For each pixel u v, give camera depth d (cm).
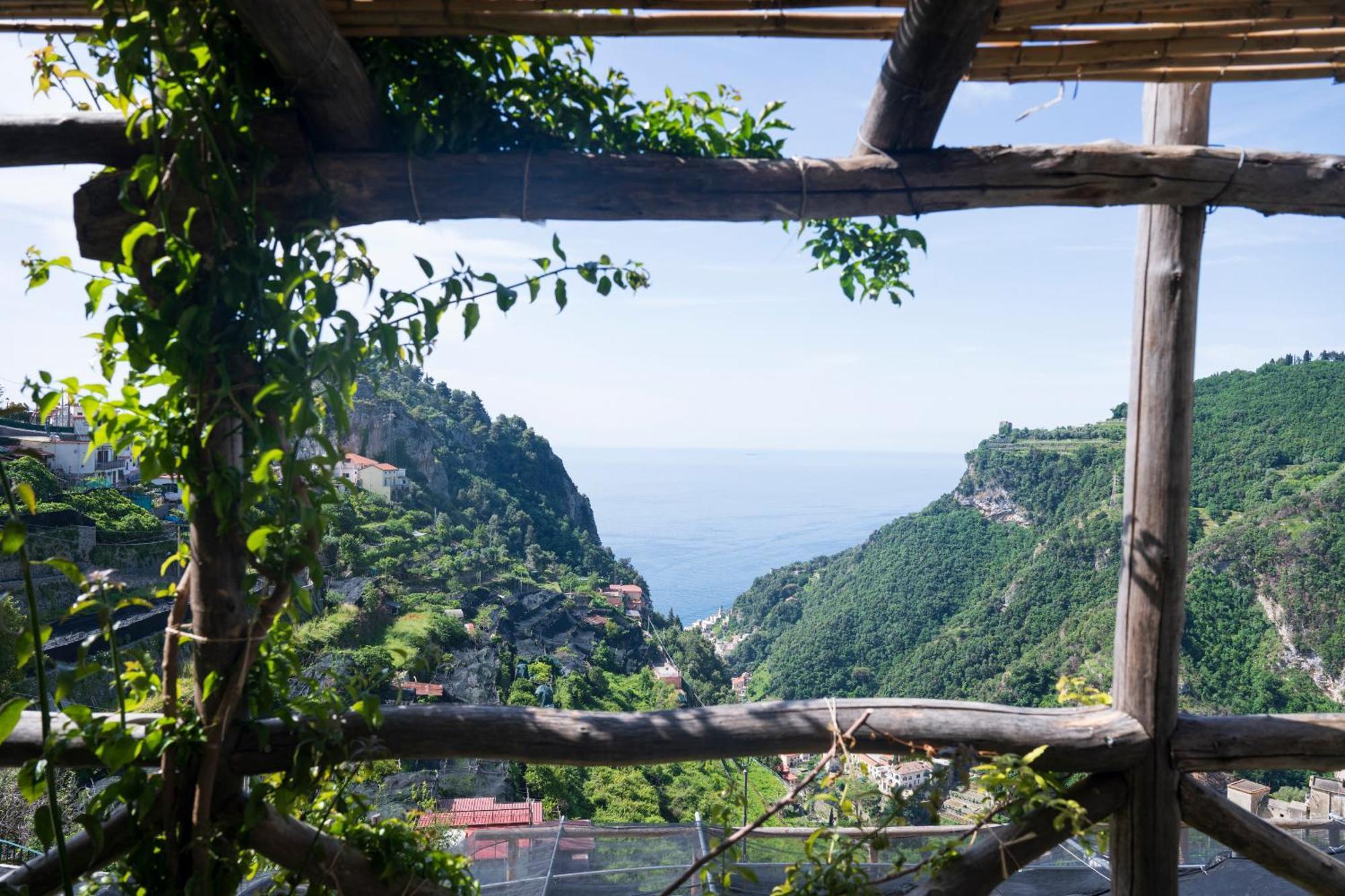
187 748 138
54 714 147
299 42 120
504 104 145
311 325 130
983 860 167
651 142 150
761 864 222
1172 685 173
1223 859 254
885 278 162
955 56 131
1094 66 141
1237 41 136
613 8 129
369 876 158
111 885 147
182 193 128
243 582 134
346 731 155
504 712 162
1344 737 174
